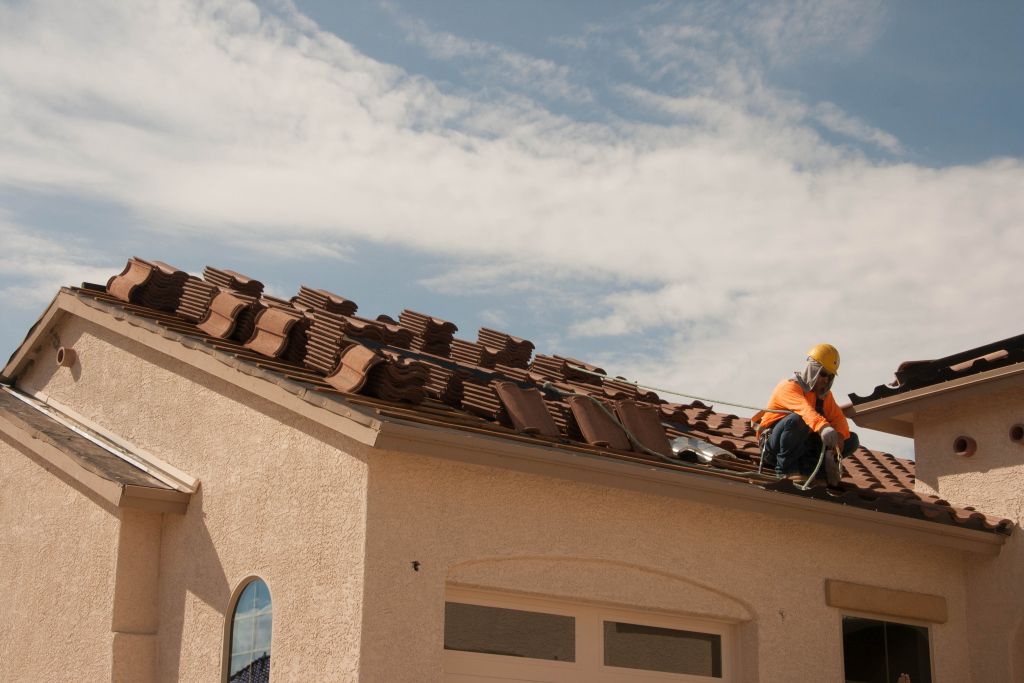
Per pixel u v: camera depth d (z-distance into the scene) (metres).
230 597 9.40
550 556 9.23
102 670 9.97
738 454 12.07
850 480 12.52
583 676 9.46
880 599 11.01
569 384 13.12
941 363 12.09
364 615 8.19
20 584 11.34
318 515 8.79
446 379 10.30
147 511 10.27
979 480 11.91
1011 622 11.34
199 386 10.47
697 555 10.05
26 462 11.72
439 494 8.77
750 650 10.23
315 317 10.59
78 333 12.51
